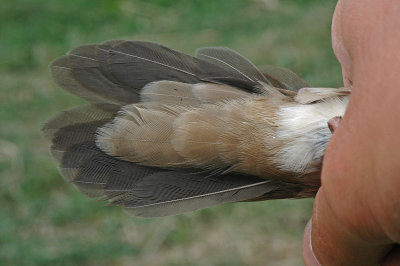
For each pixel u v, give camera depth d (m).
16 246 0.48
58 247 0.48
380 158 0.20
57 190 0.54
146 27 0.73
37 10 0.77
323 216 0.22
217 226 0.49
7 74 0.68
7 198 0.53
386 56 0.21
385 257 0.22
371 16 0.21
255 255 0.47
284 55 0.65
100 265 0.47
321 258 0.22
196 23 0.73
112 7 0.76
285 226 0.49
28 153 0.57
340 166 0.21
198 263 0.46
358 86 0.21
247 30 0.71
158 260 0.47
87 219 0.51
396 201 0.20
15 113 0.63
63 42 0.72
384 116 0.20
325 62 0.63
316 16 0.70
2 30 0.75
